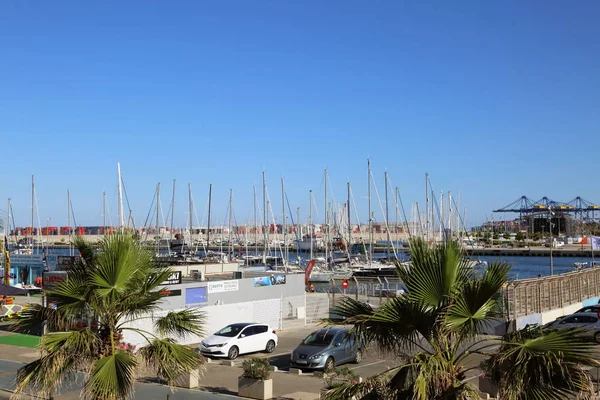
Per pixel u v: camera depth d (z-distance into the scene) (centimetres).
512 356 897
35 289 4616
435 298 963
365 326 995
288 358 2444
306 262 9256
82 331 1205
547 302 3259
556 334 889
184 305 2831
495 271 965
